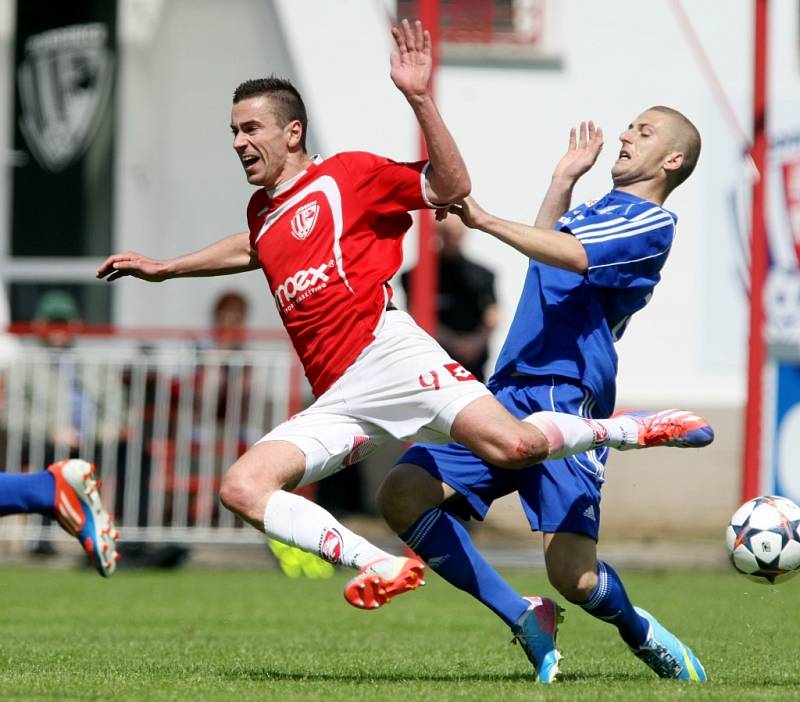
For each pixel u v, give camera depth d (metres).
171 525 38.69
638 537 46.06
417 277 37.62
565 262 17.92
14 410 38.56
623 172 19.14
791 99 46.53
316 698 15.41
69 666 19.16
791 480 46.31
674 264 46.88
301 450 17.27
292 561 38.34
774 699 15.62
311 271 17.52
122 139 48.72
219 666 19.42
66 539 39.53
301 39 47.09
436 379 17.02
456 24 47.50
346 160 17.67
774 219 46.44
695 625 26.44
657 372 47.03
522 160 47.34
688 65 47.00
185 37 48.78
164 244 49.06
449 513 18.89
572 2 47.41
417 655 21.41
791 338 46.31
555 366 18.45
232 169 49.00
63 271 48.91
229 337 39.00
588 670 19.69
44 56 48.75
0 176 48.88
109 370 38.81
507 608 18.22
